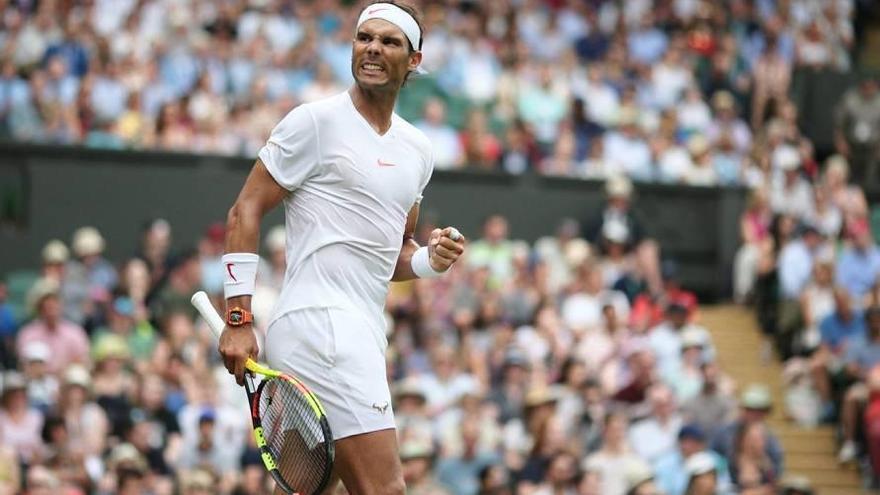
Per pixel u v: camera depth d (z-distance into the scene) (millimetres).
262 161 10781
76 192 32906
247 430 23656
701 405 26172
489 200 35438
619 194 34438
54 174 32812
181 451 23109
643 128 37562
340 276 10766
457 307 28641
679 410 26156
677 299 31484
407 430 23359
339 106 10844
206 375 24375
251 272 10734
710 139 38312
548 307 28922
